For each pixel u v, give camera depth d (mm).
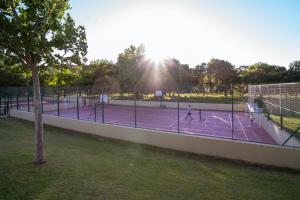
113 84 46531
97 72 55969
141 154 10805
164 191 6445
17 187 6391
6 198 5750
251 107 22969
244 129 17875
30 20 7137
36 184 6629
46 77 9602
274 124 14039
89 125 15375
